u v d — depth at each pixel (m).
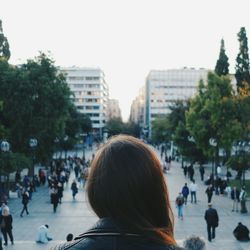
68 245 1.49
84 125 123.44
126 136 1.74
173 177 55.94
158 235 1.53
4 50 53.84
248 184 47.81
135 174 1.58
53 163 61.38
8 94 44.75
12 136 45.62
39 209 32.12
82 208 32.53
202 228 25.80
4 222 20.42
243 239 21.22
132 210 1.55
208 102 45.91
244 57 61.62
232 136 44.59
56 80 46.78
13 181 49.00
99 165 1.61
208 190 32.97
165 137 105.75
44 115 45.97
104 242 1.49
